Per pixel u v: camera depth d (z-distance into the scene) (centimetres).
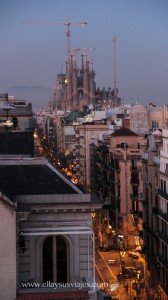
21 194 4472
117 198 16512
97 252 14288
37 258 4316
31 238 4306
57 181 4584
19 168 4656
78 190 4528
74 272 4338
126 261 13025
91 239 4356
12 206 4012
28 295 4141
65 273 4347
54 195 4347
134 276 11825
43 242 4328
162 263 10438
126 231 14825
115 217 16675
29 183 4559
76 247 4347
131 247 14450
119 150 16612
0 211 4000
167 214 10456
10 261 4025
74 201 4353
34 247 4309
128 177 16138
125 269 11900
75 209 4350
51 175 4619
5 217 4006
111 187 17675
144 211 12738
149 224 12150
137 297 10350
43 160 4700
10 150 5853
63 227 4353
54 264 4331
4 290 4022
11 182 4562
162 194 10812
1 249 4012
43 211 4328
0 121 8575
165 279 10256
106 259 13525
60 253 4341
